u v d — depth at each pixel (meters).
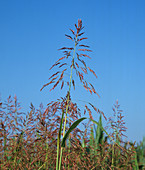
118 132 5.19
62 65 3.16
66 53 3.17
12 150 3.88
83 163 3.53
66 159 3.25
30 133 3.94
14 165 3.78
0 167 3.70
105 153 4.60
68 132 2.92
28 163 3.74
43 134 3.52
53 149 3.46
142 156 6.88
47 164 3.57
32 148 3.84
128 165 4.89
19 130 4.17
